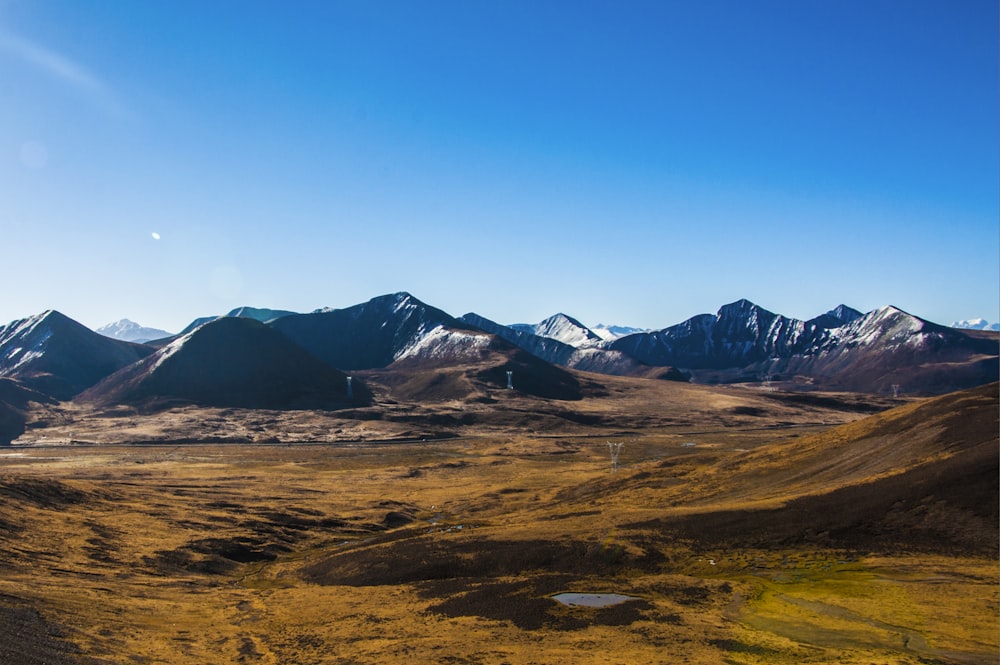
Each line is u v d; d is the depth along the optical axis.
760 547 91.81
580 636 65.94
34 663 54.53
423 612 76.62
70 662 56.41
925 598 72.44
